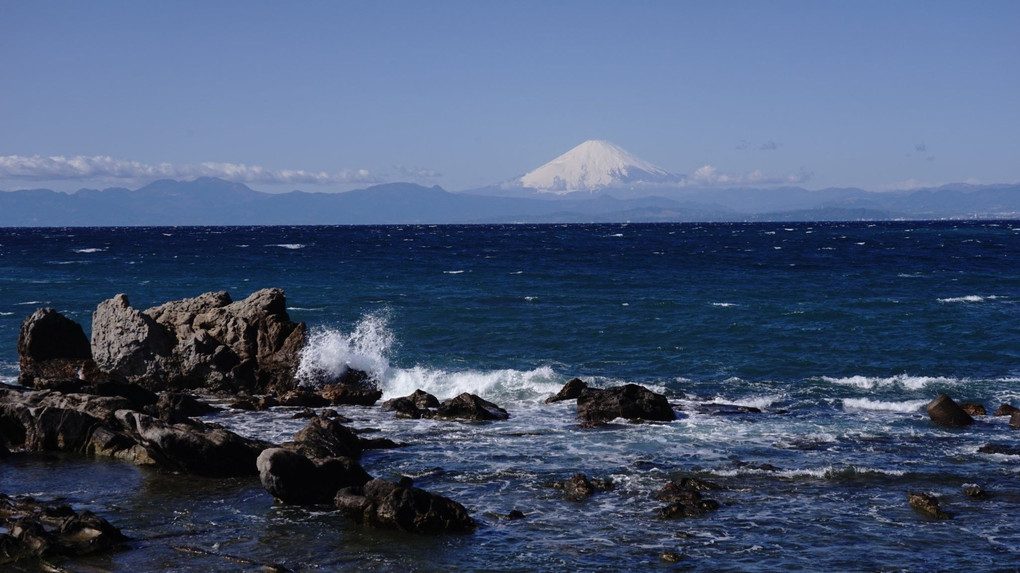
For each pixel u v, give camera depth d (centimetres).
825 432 2469
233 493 1900
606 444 2328
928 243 15288
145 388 2964
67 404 2398
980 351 3822
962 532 1641
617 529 1655
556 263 9644
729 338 4159
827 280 7238
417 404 2856
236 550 1548
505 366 3584
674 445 2314
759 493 1878
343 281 7112
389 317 4844
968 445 2311
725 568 1462
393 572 1449
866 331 4312
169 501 1839
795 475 2009
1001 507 1789
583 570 1459
